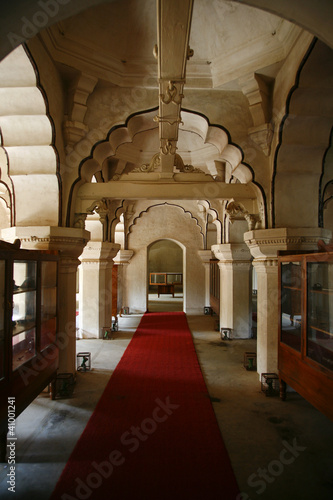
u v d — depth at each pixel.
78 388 4.45
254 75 3.99
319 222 4.46
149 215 11.45
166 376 4.91
